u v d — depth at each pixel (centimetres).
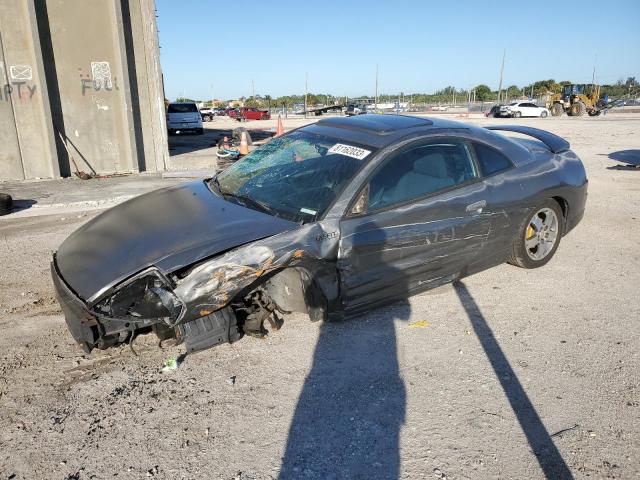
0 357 331
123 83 1030
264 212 352
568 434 262
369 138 387
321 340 352
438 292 431
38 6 949
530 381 307
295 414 278
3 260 513
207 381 307
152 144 1102
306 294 335
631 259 511
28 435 261
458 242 395
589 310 399
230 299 306
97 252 324
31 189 896
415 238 368
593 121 2906
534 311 397
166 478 234
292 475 236
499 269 482
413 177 375
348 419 274
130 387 301
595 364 325
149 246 311
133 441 258
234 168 439
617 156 1220
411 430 266
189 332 308
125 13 1012
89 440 258
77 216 699
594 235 591
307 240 323
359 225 343
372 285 359
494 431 264
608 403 287
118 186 926
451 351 340
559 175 466
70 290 302
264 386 303
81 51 1000
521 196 430
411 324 376
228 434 263
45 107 977
